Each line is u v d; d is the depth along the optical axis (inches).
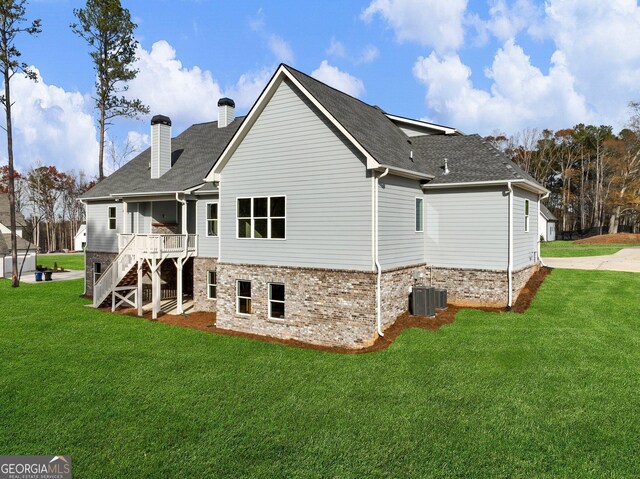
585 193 2564.0
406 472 269.1
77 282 1218.6
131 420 348.5
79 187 3526.1
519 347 474.6
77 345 558.3
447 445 297.3
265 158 606.2
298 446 303.4
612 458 275.6
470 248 647.8
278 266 589.3
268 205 603.5
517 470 267.0
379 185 534.6
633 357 438.6
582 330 521.7
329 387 403.2
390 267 562.3
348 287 533.0
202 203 780.6
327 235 553.3
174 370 460.1
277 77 575.5
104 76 1286.9
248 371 452.4
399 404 361.7
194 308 789.9
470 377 406.9
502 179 610.2
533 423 320.8
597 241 1708.9
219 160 636.7
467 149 731.4
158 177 870.4
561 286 725.3
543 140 2753.4
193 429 331.3
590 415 329.1
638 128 1959.9
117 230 926.4
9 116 1106.1
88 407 373.7
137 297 741.9
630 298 649.0
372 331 518.3
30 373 456.1
